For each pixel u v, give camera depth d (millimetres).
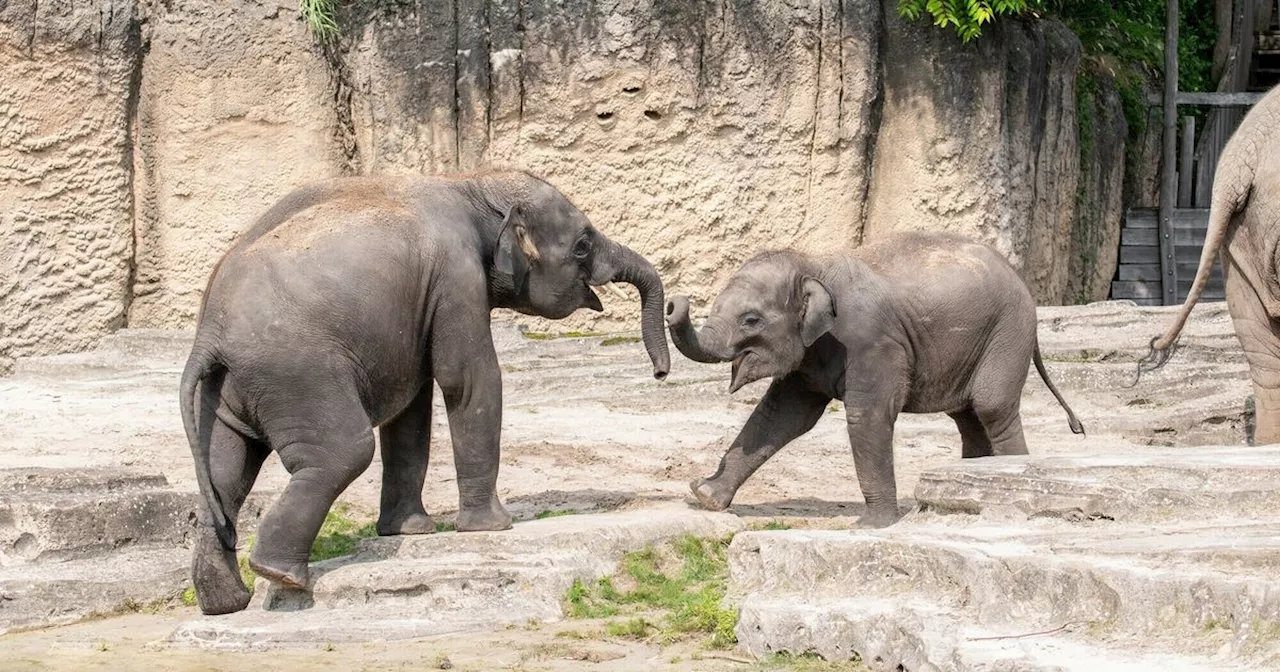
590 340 20141
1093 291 27094
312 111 21578
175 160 21312
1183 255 27766
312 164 21594
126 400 17375
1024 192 23250
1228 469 8852
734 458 12227
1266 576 7184
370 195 10633
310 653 9125
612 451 15203
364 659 8922
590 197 21828
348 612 9766
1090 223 26781
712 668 8633
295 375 9727
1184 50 29828
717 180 21984
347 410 9859
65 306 20719
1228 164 14180
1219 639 7008
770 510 12945
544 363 19094
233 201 21391
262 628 9406
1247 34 29391
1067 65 24719
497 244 10961
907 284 11844
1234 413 16531
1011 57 23031
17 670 8852
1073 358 18359
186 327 21438
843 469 15031
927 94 22328
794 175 22125
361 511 12797
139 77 21219
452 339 10594
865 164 22297
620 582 10633
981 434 12930
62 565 10781
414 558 10461
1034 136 23562
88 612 10414
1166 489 8758
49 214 20562
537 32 21578
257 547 9758
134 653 9258
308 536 9820
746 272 11625
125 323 21219
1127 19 29500
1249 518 8469
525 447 15133
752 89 21953
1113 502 8805
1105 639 7406
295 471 9852
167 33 21188
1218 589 7117
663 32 21703
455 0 21562
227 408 9969
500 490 13641
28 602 10188
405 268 10266
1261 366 14258
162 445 15211
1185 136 27984
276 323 9719
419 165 21453
